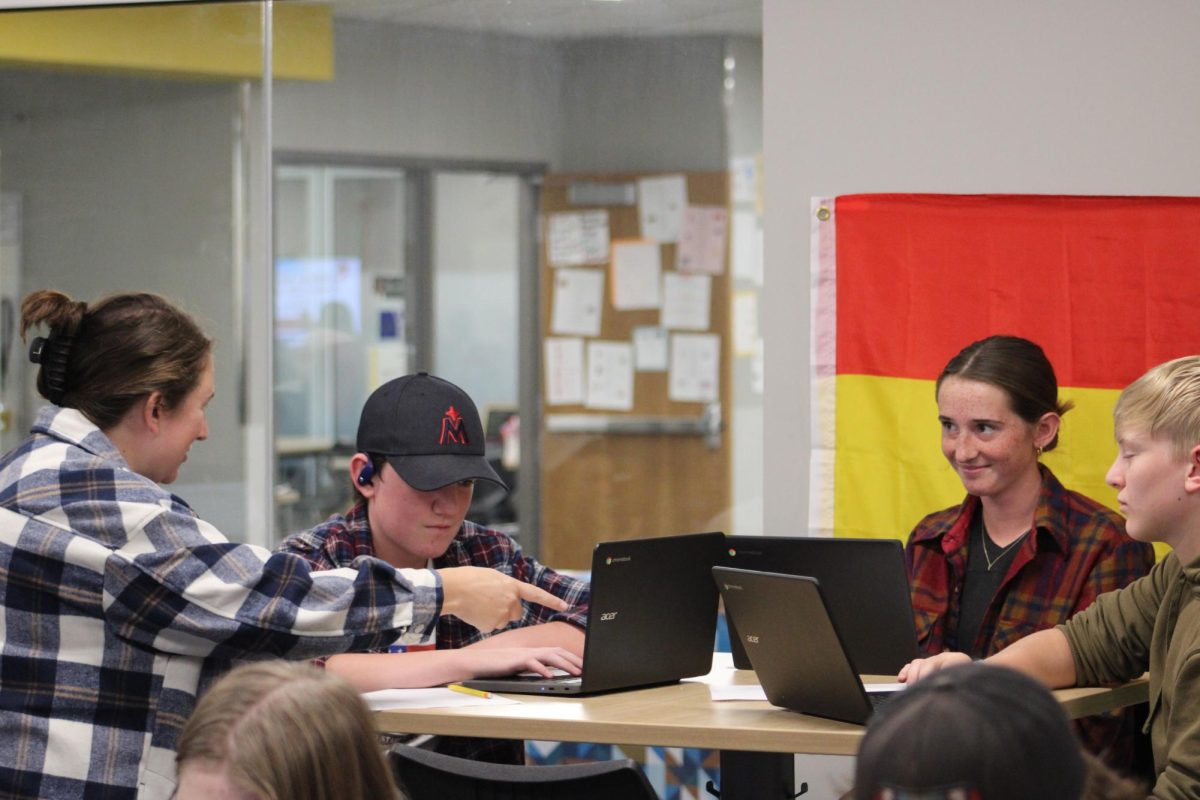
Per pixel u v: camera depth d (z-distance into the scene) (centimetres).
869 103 383
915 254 379
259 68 545
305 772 137
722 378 602
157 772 224
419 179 587
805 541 265
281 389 586
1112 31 365
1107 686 261
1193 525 243
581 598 303
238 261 564
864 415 384
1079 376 368
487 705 243
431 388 289
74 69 541
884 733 98
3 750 220
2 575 222
